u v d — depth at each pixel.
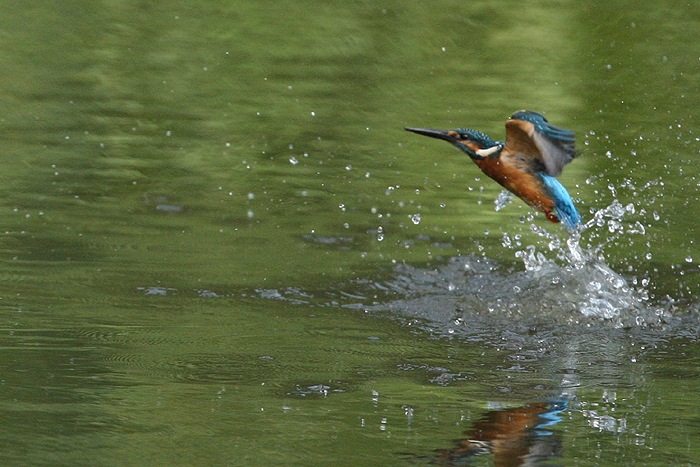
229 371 8.70
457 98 18.64
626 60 20.45
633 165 16.16
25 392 8.00
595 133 17.22
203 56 20.77
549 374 8.91
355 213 14.38
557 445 7.16
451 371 8.89
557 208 10.64
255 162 16.23
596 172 15.90
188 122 17.77
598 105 18.41
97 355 8.99
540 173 10.60
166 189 15.04
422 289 11.60
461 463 6.79
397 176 15.84
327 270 12.12
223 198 14.79
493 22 22.52
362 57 20.69
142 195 14.74
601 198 15.02
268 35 21.75
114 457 6.78
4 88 18.78
